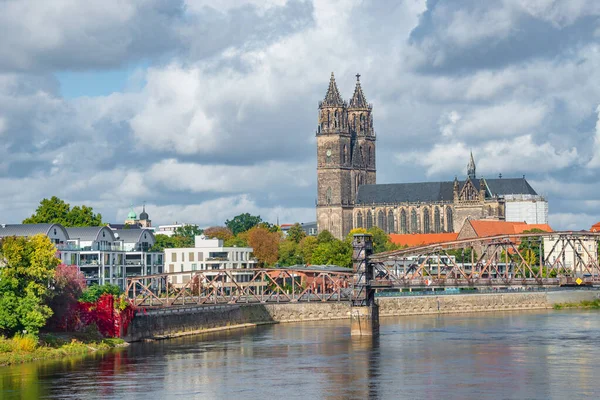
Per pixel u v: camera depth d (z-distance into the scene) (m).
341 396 191.12
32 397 190.12
